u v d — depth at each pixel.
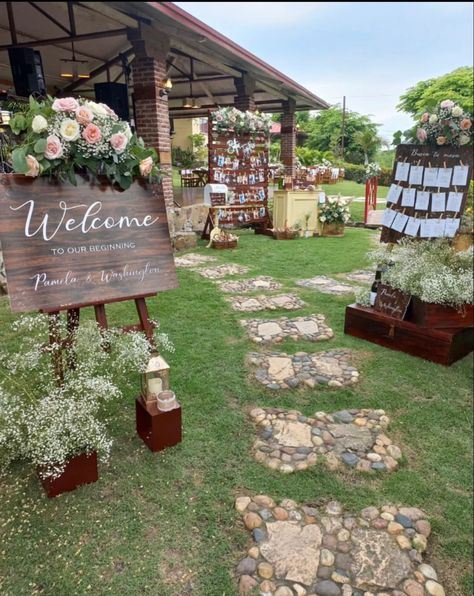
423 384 3.10
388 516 1.96
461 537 1.92
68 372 2.23
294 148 13.37
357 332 3.83
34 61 6.69
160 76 6.62
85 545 1.78
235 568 1.70
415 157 3.70
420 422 2.68
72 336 2.33
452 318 3.45
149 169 2.45
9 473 2.14
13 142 4.32
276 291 5.01
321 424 2.58
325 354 3.49
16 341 3.34
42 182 2.22
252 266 6.18
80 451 2.02
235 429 2.53
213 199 7.71
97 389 2.03
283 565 1.70
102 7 4.88
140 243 2.52
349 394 2.93
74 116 2.17
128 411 2.66
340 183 21.03
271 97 12.85
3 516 1.90
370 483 2.16
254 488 2.09
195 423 2.57
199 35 5.55
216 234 7.36
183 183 14.65
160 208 2.61
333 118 32.34
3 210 2.12
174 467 2.22
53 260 2.24
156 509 1.96
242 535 1.84
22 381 2.27
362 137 28.34
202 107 13.46
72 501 1.98
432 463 2.35
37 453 1.83
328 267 6.23
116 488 2.07
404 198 3.81
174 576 1.67
